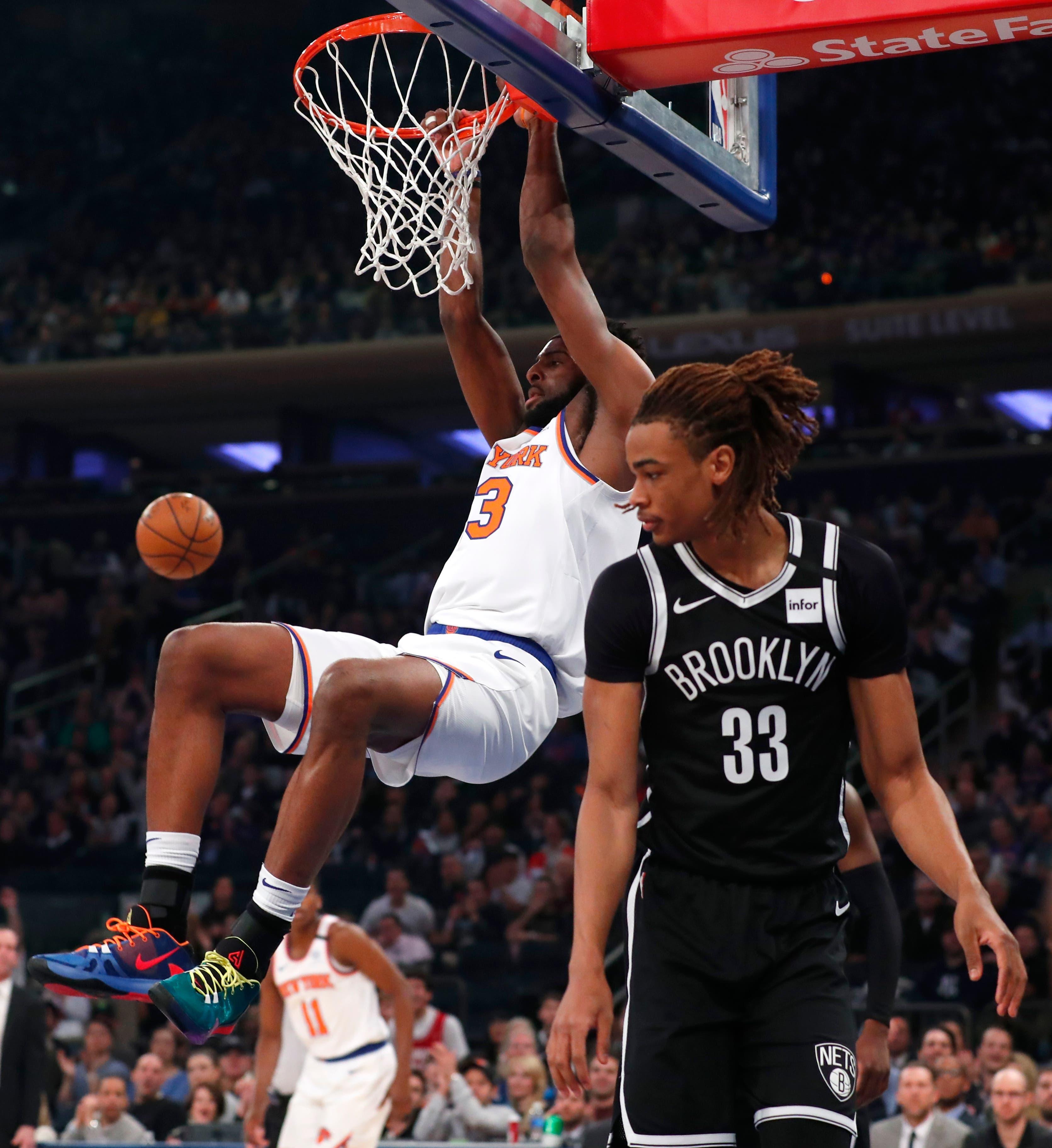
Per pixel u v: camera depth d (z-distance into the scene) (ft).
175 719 8.37
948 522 50.55
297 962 18.93
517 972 33.01
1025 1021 25.50
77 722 49.65
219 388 60.54
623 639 7.13
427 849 38.86
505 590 9.49
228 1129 22.36
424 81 55.47
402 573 56.80
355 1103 18.86
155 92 73.05
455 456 70.49
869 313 52.85
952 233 54.44
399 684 8.19
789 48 8.95
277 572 56.75
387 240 10.07
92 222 67.97
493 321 56.39
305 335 59.31
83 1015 31.45
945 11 8.48
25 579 59.11
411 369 58.13
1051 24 8.63
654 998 7.04
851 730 7.31
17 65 74.13
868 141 58.18
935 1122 18.43
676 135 10.21
